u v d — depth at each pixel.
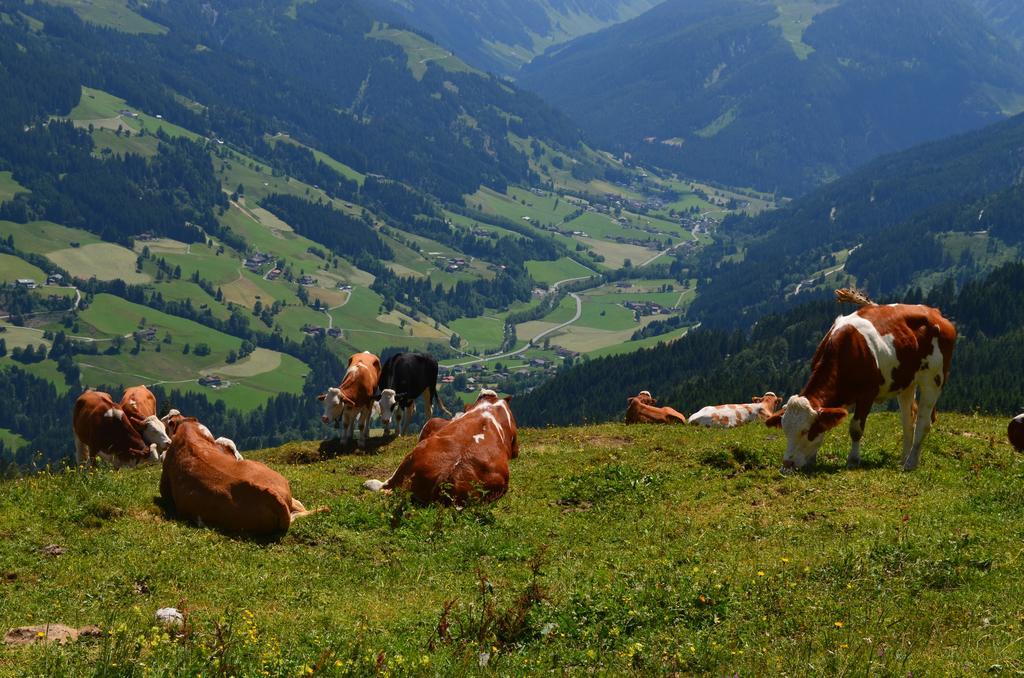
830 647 10.21
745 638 10.80
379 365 29.30
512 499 18.38
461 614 11.87
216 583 13.17
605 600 11.94
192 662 9.62
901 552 13.27
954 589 12.06
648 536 15.96
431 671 9.99
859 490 17.50
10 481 17.77
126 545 14.30
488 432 19.03
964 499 16.62
